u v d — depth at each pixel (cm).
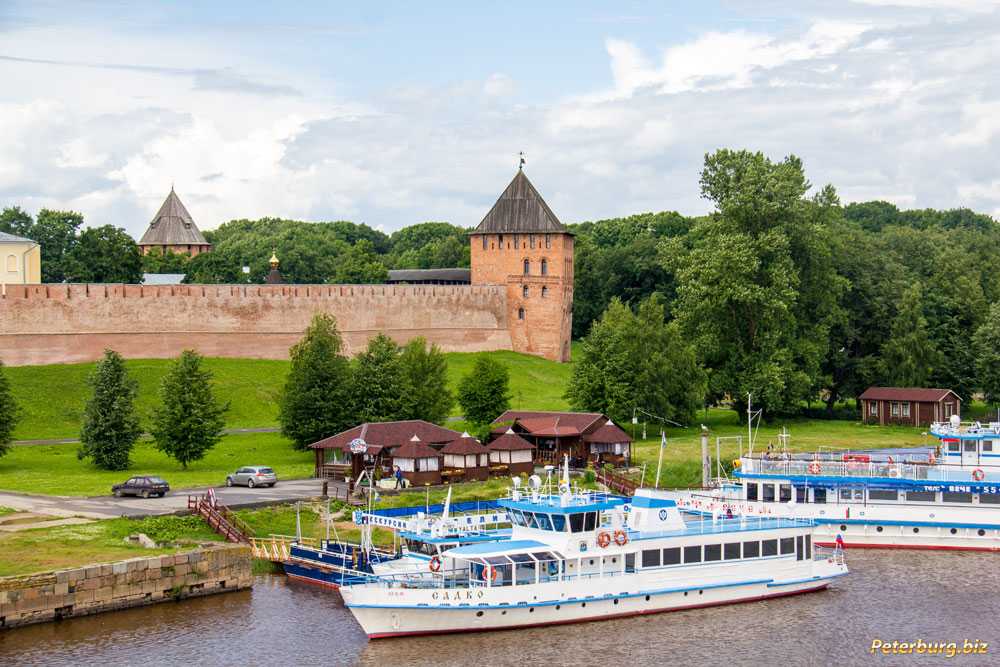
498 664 5784
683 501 8650
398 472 9394
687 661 5866
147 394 13575
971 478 8362
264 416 13650
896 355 14738
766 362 13538
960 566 7762
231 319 15825
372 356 11644
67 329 14362
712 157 14475
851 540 8431
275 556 7381
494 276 19612
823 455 9856
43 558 6706
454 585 6281
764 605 6831
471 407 12469
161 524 7662
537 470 10569
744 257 13450
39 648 5884
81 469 10212
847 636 6259
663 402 12669
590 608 6462
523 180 19875
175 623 6316
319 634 6162
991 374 14712
